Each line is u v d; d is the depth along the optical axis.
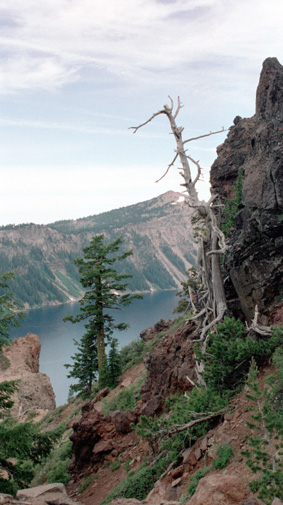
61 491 15.76
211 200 23.88
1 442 16.27
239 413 16.30
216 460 14.39
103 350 42.03
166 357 25.58
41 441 16.95
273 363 16.59
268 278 20.41
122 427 24.33
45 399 65.81
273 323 19.84
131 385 33.72
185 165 24.86
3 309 17.88
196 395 18.92
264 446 13.24
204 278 24.81
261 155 22.91
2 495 14.58
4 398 17.72
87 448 23.61
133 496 17.16
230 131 30.14
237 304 23.39
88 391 42.66
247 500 8.18
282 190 20.39
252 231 21.28
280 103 23.39
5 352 74.56
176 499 14.18
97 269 41.66
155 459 18.80
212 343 19.39
